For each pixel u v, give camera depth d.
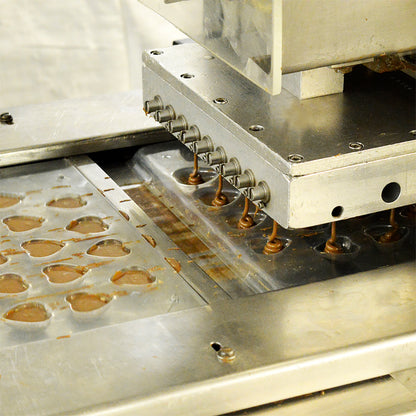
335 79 0.83
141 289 0.84
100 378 0.72
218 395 0.71
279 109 0.82
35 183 1.00
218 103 0.83
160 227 0.96
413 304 0.79
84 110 1.11
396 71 0.88
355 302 0.79
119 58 1.78
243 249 0.90
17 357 0.74
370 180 0.77
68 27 1.73
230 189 1.00
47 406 0.69
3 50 1.72
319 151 0.76
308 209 0.76
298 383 0.73
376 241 0.90
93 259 0.88
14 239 0.91
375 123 0.80
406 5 0.74
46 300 0.83
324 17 0.72
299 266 0.87
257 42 0.70
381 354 0.75
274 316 0.78
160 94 0.93
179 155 1.07
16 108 1.11
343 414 0.73
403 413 0.73
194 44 0.95
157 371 0.72
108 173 1.06
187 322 0.77
